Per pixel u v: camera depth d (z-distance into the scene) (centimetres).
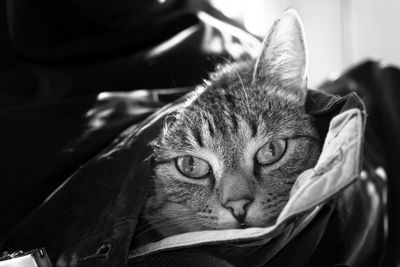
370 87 52
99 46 48
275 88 37
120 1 49
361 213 36
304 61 36
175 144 35
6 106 45
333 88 51
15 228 35
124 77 45
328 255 33
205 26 49
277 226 26
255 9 78
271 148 35
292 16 35
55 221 33
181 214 35
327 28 86
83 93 45
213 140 35
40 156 38
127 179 31
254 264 31
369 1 83
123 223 30
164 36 49
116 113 40
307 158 35
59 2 50
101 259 30
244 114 36
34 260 29
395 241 46
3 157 38
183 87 44
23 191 38
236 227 34
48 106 41
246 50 48
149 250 31
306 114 36
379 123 50
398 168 48
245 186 34
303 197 26
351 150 26
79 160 38
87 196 33
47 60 49
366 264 40
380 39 83
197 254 31
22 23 50
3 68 51
